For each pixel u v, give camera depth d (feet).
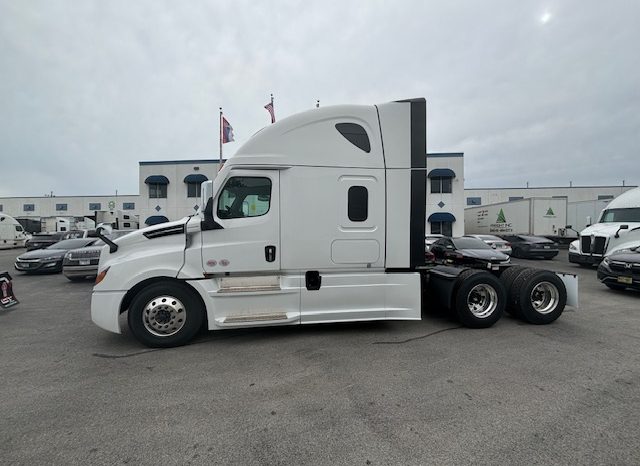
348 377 11.21
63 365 12.34
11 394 10.16
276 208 14.60
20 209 186.70
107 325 13.70
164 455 7.39
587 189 167.02
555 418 8.75
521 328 16.84
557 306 17.49
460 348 13.91
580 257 41.06
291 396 9.96
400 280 15.48
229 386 10.61
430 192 78.02
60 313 20.53
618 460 7.18
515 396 9.90
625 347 14.07
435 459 7.23
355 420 8.70
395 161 15.35
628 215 38.19
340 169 15.01
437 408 9.26
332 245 14.98
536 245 54.08
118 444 7.77
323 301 14.96
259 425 8.50
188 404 9.53
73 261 32.45
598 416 8.83
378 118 15.33
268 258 14.57
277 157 14.58
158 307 13.93
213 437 8.02
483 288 16.99
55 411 9.20
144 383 10.85
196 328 14.28
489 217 74.69
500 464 7.07
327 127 14.98
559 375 11.33
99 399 9.84
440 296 18.13
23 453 7.47
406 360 12.63
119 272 13.71
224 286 14.34
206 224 14.10
